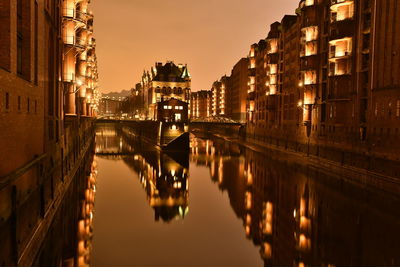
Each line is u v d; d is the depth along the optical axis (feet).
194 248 80.48
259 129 322.34
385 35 137.28
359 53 155.94
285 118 258.57
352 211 106.32
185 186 143.74
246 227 94.84
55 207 85.97
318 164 187.11
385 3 137.59
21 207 53.83
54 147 88.84
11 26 51.49
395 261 71.72
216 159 220.23
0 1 50.55
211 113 651.66
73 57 140.97
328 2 191.72
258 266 71.36
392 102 128.98
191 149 276.21
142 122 358.43
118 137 392.27
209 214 106.22
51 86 95.55
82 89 196.75
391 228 90.94
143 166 189.78
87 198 120.06
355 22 161.17
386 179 124.26
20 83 56.65
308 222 97.45
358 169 145.18
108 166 187.52
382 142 134.10
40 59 73.92
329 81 176.86
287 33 260.21
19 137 56.18
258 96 335.47
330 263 71.31
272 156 232.32
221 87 552.41
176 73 436.35
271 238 86.69
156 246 80.84
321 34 199.62
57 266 69.10
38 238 64.23
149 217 102.12
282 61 271.28
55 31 100.22
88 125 254.47
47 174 77.00
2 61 50.29
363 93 153.58
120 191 131.85
